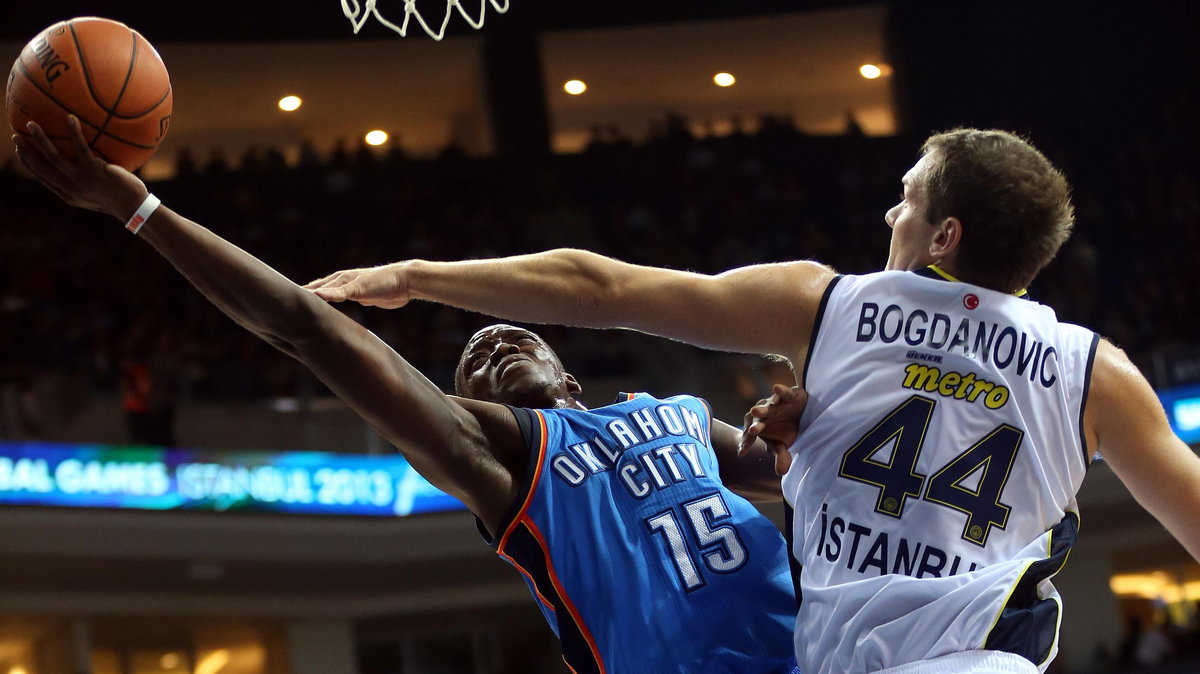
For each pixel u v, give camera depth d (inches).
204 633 530.9
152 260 588.7
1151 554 593.0
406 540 509.0
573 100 762.2
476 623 577.3
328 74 689.0
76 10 614.5
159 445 467.2
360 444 508.7
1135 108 717.3
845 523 73.6
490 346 114.3
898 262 79.4
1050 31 722.2
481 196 700.7
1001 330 74.3
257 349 552.7
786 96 783.1
